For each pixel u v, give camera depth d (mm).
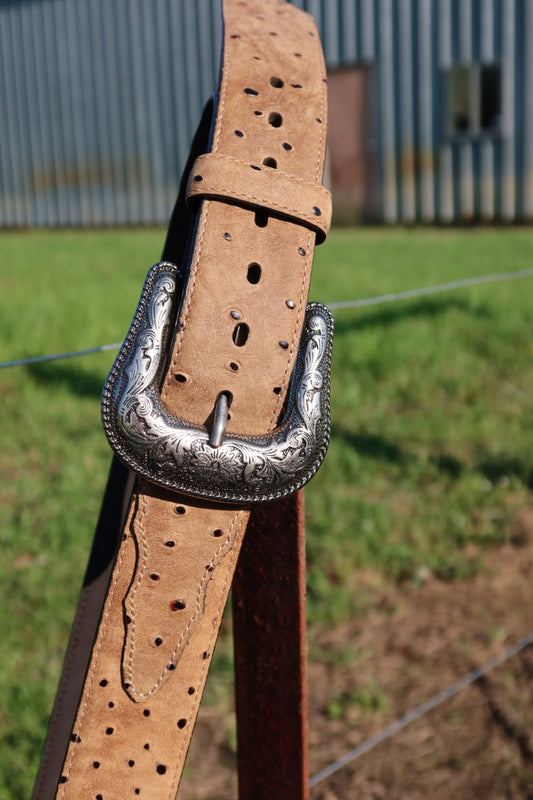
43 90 17547
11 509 3691
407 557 3346
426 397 5164
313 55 873
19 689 2533
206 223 783
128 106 16484
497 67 13070
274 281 793
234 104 821
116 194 17156
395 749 2400
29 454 4332
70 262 9977
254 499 767
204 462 745
